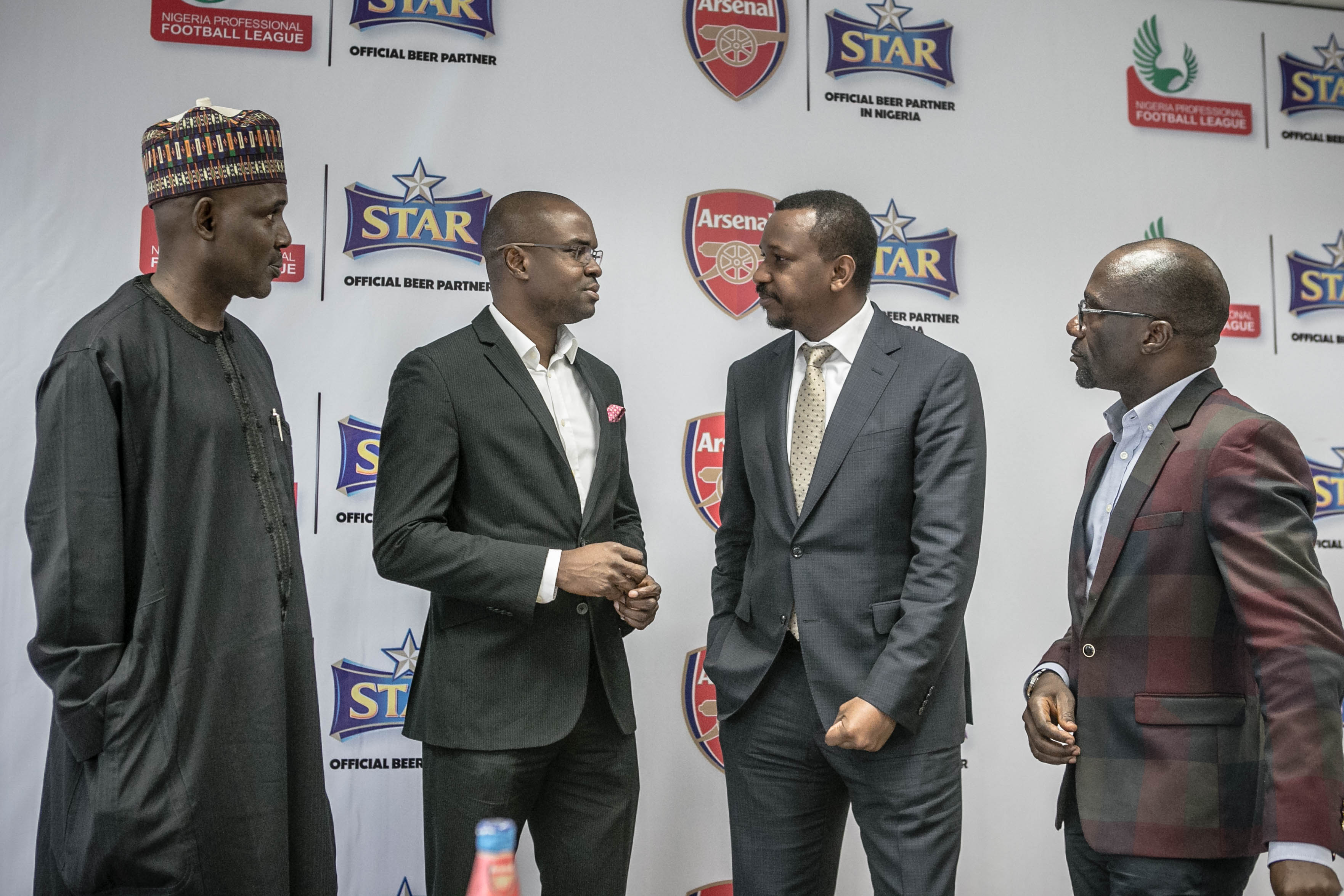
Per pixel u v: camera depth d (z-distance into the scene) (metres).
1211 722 1.82
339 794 2.79
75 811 1.68
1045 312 3.19
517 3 3.01
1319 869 1.57
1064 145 3.25
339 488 2.84
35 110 2.79
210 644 1.76
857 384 2.15
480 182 2.96
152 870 1.66
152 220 2.83
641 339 3.00
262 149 1.88
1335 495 3.27
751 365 2.38
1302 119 3.39
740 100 3.10
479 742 2.07
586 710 2.21
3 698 2.66
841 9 3.17
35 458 1.71
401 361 2.28
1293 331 3.31
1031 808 3.05
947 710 2.09
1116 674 1.91
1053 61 3.27
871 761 2.06
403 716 2.83
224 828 1.73
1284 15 3.40
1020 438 3.13
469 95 2.97
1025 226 3.21
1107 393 3.19
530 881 2.81
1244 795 1.82
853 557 2.10
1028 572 3.10
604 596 2.06
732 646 2.25
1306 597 1.70
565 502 2.19
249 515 1.85
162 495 1.73
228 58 2.88
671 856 2.90
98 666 1.65
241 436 1.87
